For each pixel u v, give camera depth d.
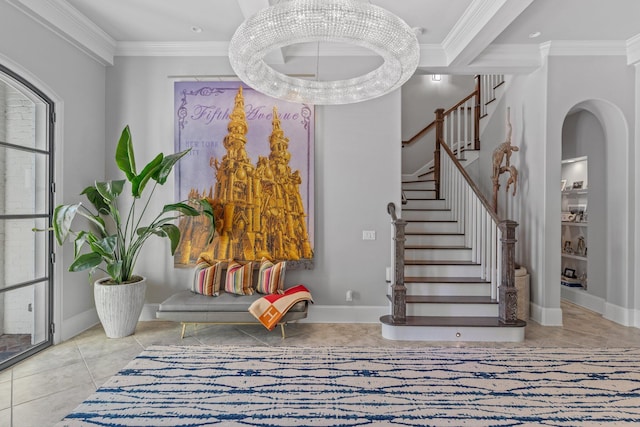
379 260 4.13
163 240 4.12
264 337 3.59
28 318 3.18
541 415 2.20
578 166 5.08
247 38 2.13
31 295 3.21
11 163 3.06
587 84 3.96
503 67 4.07
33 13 3.05
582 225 4.84
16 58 2.98
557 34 3.72
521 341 3.46
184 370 2.81
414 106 7.06
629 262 3.96
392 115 4.14
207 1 3.23
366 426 2.08
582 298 4.72
